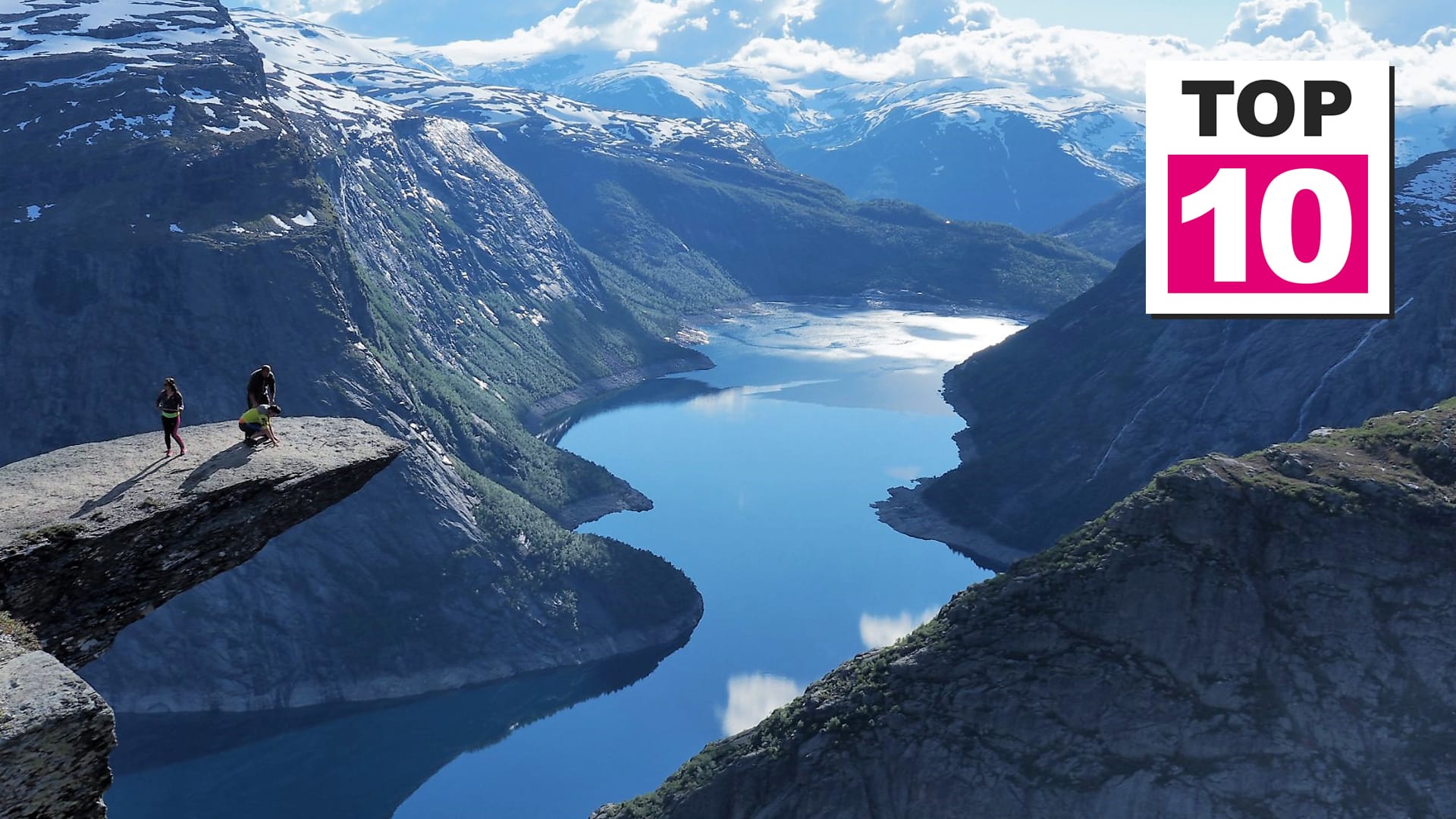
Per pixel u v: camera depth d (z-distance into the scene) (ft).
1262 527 399.65
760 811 397.39
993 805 378.12
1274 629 385.29
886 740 394.11
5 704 89.71
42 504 120.57
